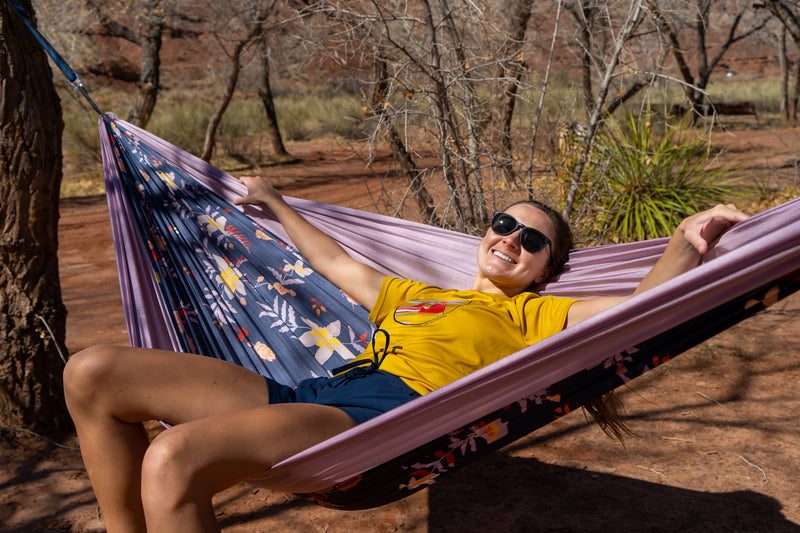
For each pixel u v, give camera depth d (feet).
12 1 9.45
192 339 8.59
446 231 8.85
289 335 8.75
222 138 55.16
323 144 64.03
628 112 22.72
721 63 124.88
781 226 5.60
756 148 46.75
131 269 8.96
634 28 14.14
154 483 5.23
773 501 8.75
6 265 11.03
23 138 10.76
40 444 11.14
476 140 14.48
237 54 42.27
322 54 14.99
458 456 6.30
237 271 9.27
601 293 7.97
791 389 12.08
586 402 6.27
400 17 13.85
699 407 11.68
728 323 5.90
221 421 5.61
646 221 19.94
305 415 6.05
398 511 9.11
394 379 7.00
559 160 16.47
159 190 9.80
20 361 11.20
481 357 7.09
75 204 39.40
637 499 9.02
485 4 14.90
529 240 7.77
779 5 34.19
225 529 8.85
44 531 8.75
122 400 6.24
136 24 50.90
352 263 8.71
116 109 73.05
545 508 8.94
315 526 8.80
